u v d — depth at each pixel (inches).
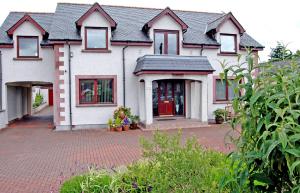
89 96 691.4
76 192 203.8
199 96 730.8
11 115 818.2
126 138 545.3
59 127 670.5
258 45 779.4
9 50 720.3
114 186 197.0
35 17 842.2
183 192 139.5
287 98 76.4
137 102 709.3
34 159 389.4
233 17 759.1
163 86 757.3
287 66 89.4
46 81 732.0
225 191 115.0
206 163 149.2
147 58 651.5
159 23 716.0
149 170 175.2
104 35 693.3
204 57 697.6
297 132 72.4
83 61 680.4
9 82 724.0
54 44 665.0
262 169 88.5
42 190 264.1
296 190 77.5
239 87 89.4
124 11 826.2
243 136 89.0
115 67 697.0
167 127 657.6
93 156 401.7
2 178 304.3
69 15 771.4
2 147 478.6
